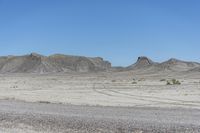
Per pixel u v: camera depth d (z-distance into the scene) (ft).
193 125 58.08
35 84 231.91
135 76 388.37
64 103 106.01
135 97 129.80
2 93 157.17
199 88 165.99
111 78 338.13
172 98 123.54
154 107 90.07
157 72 476.95
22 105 96.17
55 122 65.31
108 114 73.31
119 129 57.62
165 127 57.00
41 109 85.05
